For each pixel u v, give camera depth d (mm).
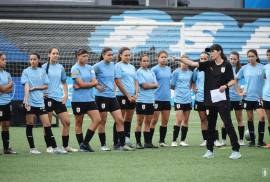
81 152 25469
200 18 61281
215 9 61688
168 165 21609
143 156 24125
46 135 25250
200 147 27719
